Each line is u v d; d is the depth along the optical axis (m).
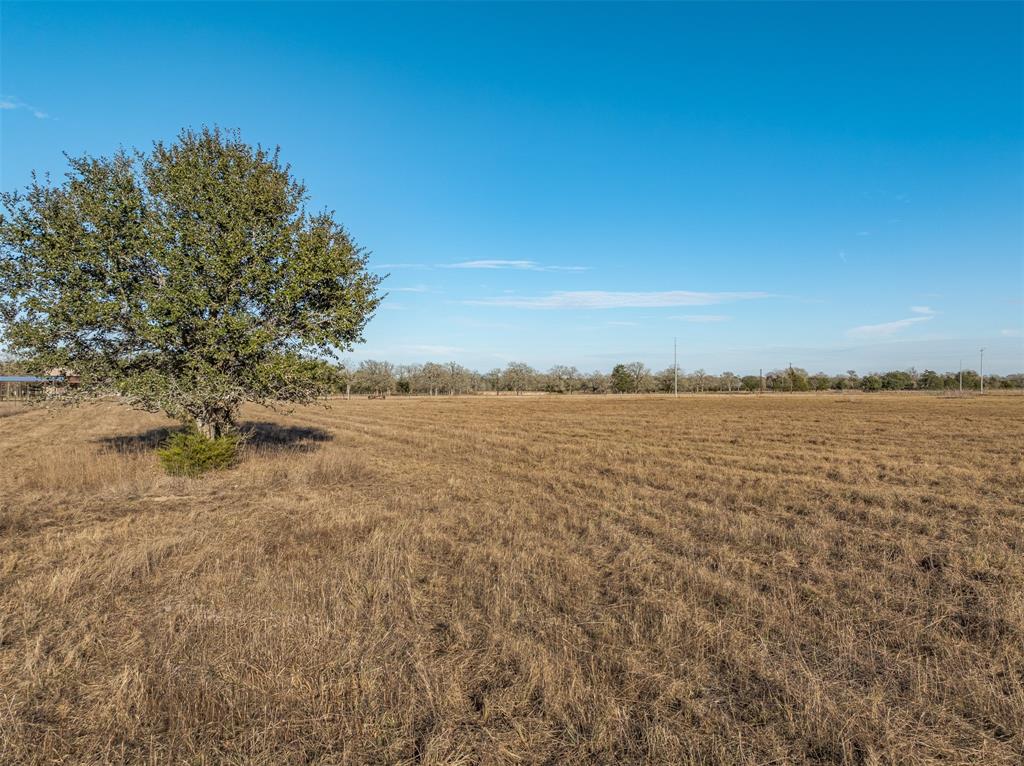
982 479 16.38
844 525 11.30
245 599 6.77
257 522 10.77
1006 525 11.01
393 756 4.13
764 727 4.48
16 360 15.05
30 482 14.32
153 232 15.20
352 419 45.94
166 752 4.14
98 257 14.70
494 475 17.41
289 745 4.22
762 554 9.17
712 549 9.30
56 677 5.04
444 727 4.41
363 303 17.61
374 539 9.37
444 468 18.88
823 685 5.00
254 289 15.95
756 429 34.88
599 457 21.67
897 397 96.75
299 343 17.16
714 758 4.13
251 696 4.74
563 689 4.86
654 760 4.09
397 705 4.67
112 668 5.24
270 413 54.56
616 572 8.12
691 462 20.09
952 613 6.66
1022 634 5.98
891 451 23.39
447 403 83.12
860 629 6.25
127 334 15.66
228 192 16.22
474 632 6.04
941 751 4.21
